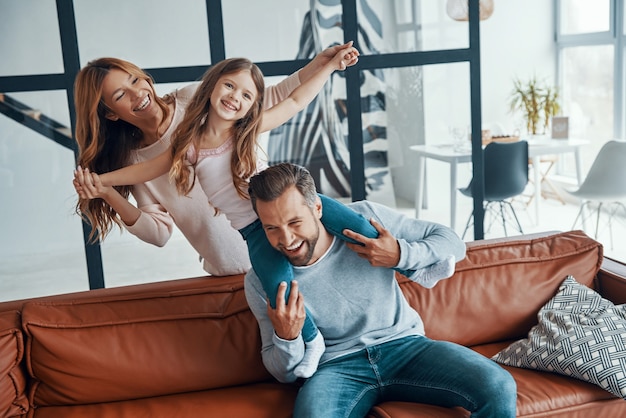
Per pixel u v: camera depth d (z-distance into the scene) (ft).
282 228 7.27
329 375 7.84
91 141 9.18
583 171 24.89
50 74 11.46
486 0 18.02
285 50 12.19
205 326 8.49
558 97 24.39
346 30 12.28
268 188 7.23
